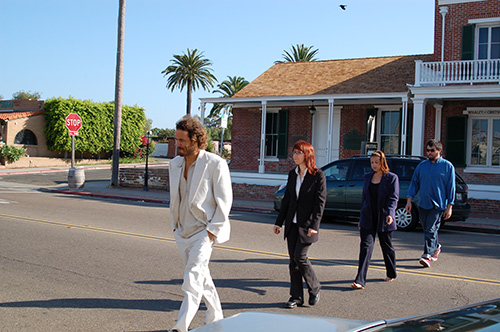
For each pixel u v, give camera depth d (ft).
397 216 38.73
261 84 72.43
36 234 32.19
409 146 63.05
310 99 62.69
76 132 71.26
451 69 59.98
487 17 58.03
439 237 36.60
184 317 12.80
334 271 24.06
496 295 20.27
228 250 28.63
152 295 19.35
